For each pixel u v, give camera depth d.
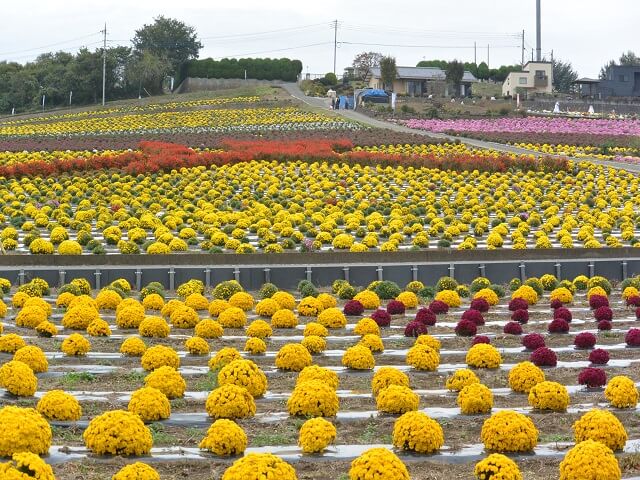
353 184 46.50
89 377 15.36
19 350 15.42
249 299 22.16
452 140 64.19
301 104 94.25
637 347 18.78
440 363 17.31
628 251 30.62
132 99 109.56
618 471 10.27
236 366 14.05
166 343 18.44
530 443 11.66
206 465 11.06
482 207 40.75
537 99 103.31
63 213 35.88
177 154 50.50
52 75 113.06
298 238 33.50
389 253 28.55
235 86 120.81
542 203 42.31
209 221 35.38
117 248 31.36
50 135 68.44
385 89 110.06
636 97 107.75
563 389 13.86
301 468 11.06
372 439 12.26
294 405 13.09
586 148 63.16
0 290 22.34
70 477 10.41
